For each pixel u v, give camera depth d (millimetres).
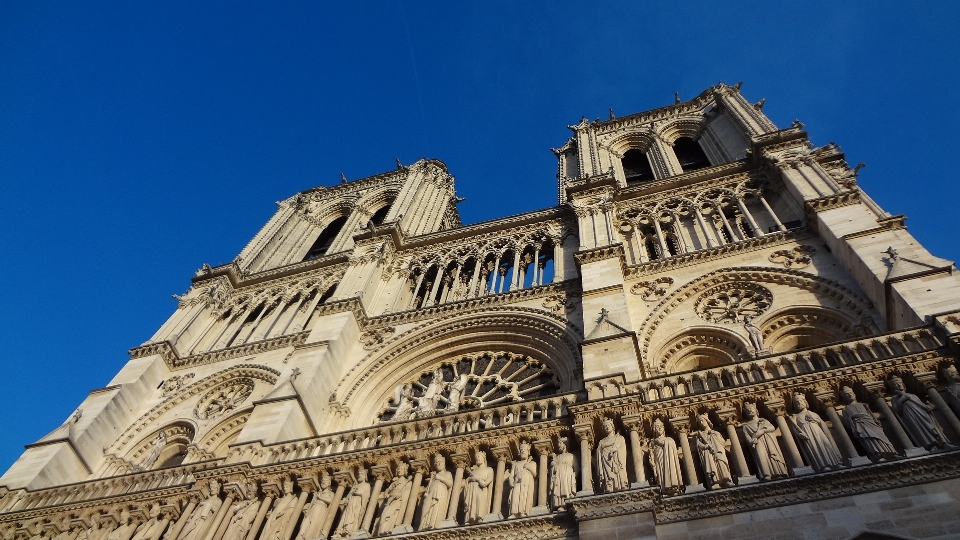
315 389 31875
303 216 63625
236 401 36531
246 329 45031
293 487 24141
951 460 16516
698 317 30672
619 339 26359
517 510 19625
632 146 58281
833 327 27984
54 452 31703
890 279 24875
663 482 18734
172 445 35531
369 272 42594
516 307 35344
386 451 23734
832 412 19516
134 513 25422
